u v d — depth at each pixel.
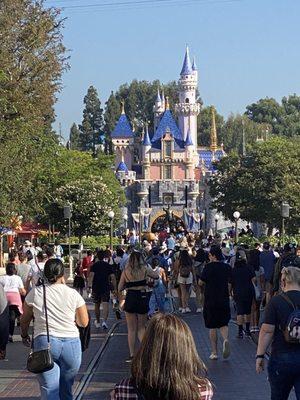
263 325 9.84
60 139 59.72
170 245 49.09
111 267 25.30
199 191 152.38
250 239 60.06
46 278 10.82
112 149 173.38
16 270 22.08
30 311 10.80
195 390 5.21
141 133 176.75
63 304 10.67
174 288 30.27
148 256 29.14
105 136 196.25
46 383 10.20
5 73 34.03
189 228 142.00
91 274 25.34
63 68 37.72
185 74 169.25
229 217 98.88
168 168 160.75
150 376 5.22
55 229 76.31
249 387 14.67
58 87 37.53
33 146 36.62
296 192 85.81
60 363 10.66
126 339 22.62
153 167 161.00
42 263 21.86
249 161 95.56
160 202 152.12
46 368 9.98
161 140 161.25
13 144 34.28
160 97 187.38
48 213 72.19
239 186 93.38
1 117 33.88
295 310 9.66
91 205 76.44
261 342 9.85
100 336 23.30
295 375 9.65
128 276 17.55
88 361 18.20
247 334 22.25
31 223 70.25
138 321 17.62
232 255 31.70
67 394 10.75
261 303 25.59
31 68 36.38
